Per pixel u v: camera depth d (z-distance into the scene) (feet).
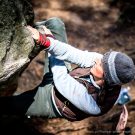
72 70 9.17
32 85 14.67
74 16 18.66
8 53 7.98
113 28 18.33
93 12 19.17
